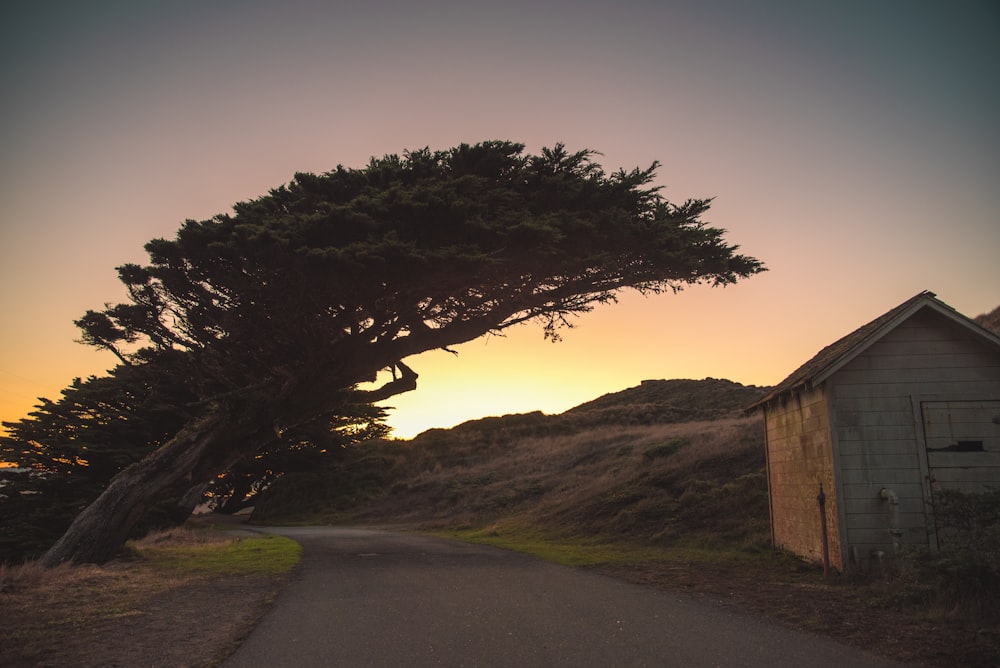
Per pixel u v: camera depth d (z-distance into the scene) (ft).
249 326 56.75
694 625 24.73
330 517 139.23
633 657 20.04
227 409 60.80
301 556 53.21
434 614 27.07
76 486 97.40
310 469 161.58
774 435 51.37
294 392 62.34
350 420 152.97
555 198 55.26
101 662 19.93
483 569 43.19
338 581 37.58
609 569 42.68
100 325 56.54
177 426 107.96
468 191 51.80
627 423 190.70
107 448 100.58
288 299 53.16
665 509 65.51
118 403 107.65
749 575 39.22
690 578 37.93
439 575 40.09
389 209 48.55
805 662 19.57
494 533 76.95
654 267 57.88
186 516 103.14
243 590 34.40
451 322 63.52
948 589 27.35
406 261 47.03
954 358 39.78
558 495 98.17
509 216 51.13
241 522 142.72
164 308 57.36
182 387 99.86
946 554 28.02
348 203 49.65
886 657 20.20
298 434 149.69
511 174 56.75
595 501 76.74
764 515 58.03
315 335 57.52
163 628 24.67
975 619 24.98
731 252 58.18
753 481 64.13
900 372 39.99
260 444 64.44
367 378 66.74
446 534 84.74
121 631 24.21
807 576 38.45
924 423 39.17
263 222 48.88
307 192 55.47
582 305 63.98
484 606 28.94
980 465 38.34
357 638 22.72
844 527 38.45
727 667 18.99
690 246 56.54
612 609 28.09
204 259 51.78
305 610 28.17
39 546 82.38
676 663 19.38
